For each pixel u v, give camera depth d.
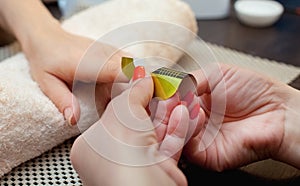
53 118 0.65
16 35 0.79
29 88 0.69
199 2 0.99
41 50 0.73
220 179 0.65
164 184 0.53
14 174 0.64
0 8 0.81
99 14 0.84
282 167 0.66
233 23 1.00
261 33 0.97
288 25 1.00
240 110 0.67
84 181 0.56
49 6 1.03
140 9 0.84
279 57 0.88
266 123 0.65
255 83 0.66
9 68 0.74
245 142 0.64
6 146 0.62
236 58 0.87
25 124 0.63
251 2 1.02
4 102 0.63
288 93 0.66
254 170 0.66
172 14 0.83
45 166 0.65
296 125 0.64
